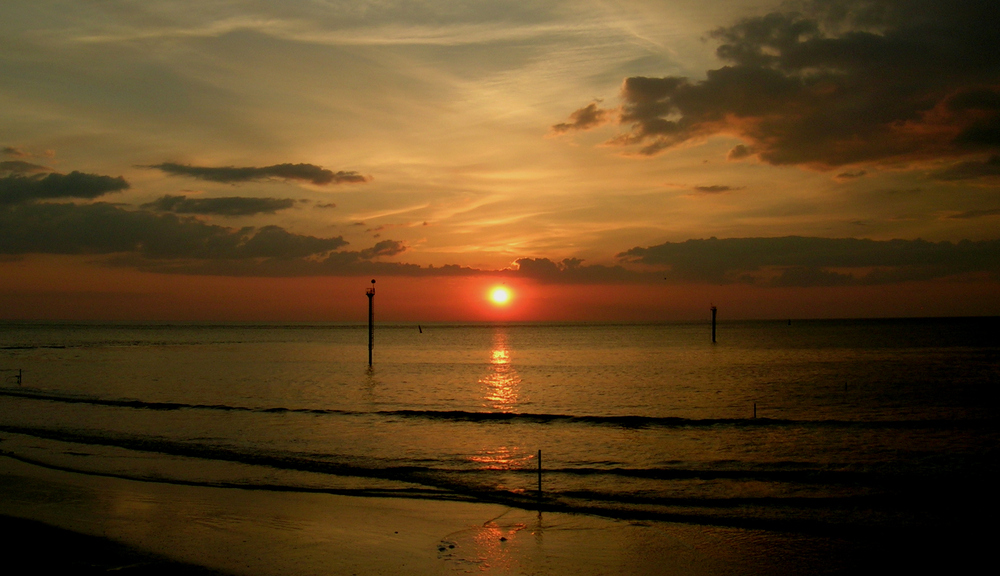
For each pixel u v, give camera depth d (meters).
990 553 13.40
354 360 77.00
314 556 13.03
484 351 97.69
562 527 14.92
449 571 12.30
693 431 27.80
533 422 30.44
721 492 17.94
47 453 22.77
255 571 12.27
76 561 12.74
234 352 93.44
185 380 52.38
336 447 24.28
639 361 74.00
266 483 18.80
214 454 22.78
